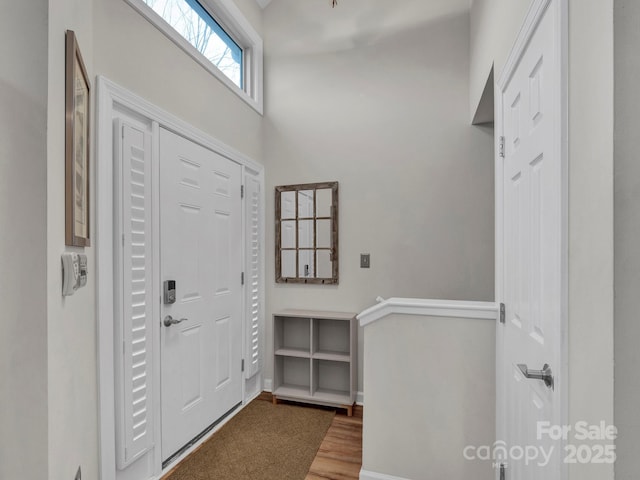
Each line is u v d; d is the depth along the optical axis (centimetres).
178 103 210
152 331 186
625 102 66
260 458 208
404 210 284
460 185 272
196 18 249
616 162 67
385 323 183
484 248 267
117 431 164
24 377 90
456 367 173
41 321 90
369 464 184
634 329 66
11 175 90
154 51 191
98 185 154
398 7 288
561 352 89
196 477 191
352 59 299
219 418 248
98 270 154
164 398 195
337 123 301
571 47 87
